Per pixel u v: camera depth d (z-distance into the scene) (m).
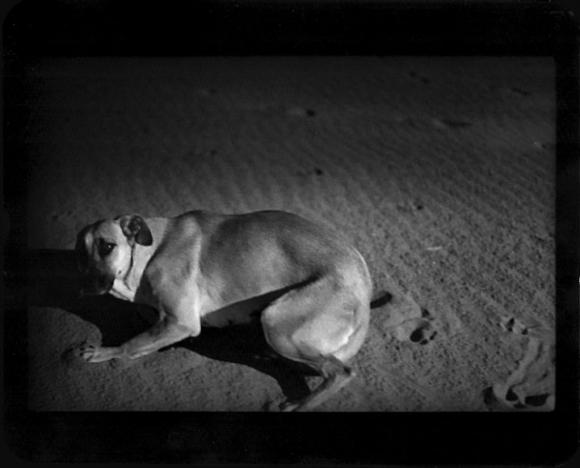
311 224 2.07
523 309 2.26
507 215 2.79
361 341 2.00
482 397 1.96
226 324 2.10
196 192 3.07
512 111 3.83
